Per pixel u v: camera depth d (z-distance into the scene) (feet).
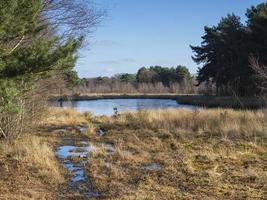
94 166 38.24
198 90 333.21
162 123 70.95
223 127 61.00
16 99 32.14
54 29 43.19
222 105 154.92
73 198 28.66
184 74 404.16
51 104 64.08
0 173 34.53
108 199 28.07
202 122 67.92
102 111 140.05
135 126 71.92
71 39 30.19
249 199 27.71
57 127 71.97
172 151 46.09
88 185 32.14
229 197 28.30
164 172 35.45
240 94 180.96
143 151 45.96
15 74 28.81
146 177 33.78
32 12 29.35
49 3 42.93
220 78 195.21
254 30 154.40
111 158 41.88
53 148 49.21
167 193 29.37
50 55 29.27
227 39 186.60
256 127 57.82
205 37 203.72
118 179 33.65
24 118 51.47
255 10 172.86
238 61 167.43
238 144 48.24
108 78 444.96
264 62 151.74
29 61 28.78
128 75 446.60
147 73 432.25
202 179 32.91
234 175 33.91
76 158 42.55
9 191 29.76
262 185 31.07
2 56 28.91
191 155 42.27
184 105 182.50
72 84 57.31
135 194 29.07
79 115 95.55
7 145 44.57
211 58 200.13
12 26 28.09
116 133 63.21
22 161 38.40
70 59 30.01
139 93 358.64
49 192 30.14
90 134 62.49
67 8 45.73
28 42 32.24
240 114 74.18
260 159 40.19
